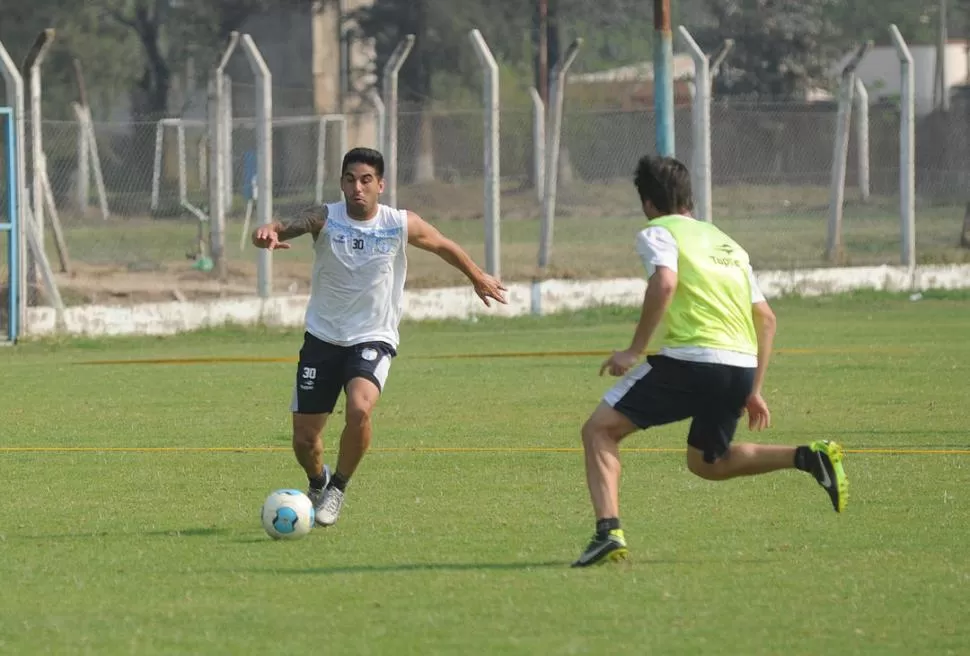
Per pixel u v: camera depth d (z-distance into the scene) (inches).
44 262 2593.5
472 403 1761.8
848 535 1010.1
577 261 3661.4
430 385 1937.7
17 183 2534.5
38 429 1582.2
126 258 3681.1
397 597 839.7
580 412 1684.3
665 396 910.4
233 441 1496.1
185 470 1327.5
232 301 2755.9
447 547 984.3
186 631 770.2
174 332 2689.5
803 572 895.1
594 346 2439.7
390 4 7047.2
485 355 2306.8
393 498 1175.0
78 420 1647.4
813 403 1724.9
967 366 2070.6
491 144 2869.1
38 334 2561.5
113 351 2447.1
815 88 7519.7
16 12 7209.6
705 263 912.9
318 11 7116.1
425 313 2866.6
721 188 4950.8
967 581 869.2
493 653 722.8
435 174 6441.9
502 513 1107.9
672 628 767.1
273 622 786.8
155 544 1003.3
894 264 3356.3
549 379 1996.8
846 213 4690.0
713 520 1066.7
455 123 6673.2
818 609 805.2
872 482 1219.9
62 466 1349.7
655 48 2642.7
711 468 946.1
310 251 3922.2
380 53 7081.7
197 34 7337.6
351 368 1045.8
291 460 1380.4
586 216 4977.9
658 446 1432.1
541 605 816.3
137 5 7470.5
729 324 913.5
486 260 2886.3
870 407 1690.5
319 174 3767.2
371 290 1054.4
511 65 7598.4
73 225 4165.8
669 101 2637.8
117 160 5561.0
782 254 3708.2
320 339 1060.5
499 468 1320.1
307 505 1019.3
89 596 850.8
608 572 898.7
